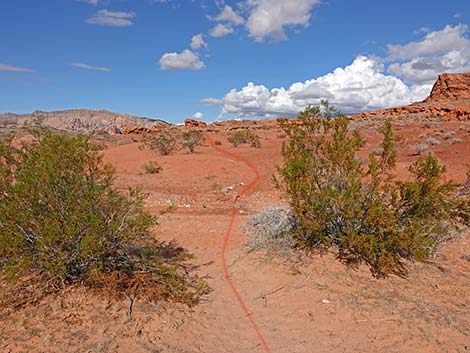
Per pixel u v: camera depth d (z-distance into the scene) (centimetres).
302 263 635
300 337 457
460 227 764
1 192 477
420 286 555
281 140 3416
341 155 650
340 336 452
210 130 5725
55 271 462
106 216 515
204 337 455
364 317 480
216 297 561
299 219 654
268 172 1652
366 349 423
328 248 674
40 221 471
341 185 659
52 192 477
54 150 495
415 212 597
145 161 2017
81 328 432
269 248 705
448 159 1666
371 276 586
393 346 424
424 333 441
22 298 479
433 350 414
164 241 799
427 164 607
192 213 1043
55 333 417
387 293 534
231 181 1513
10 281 444
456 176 1296
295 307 520
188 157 2061
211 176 1602
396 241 584
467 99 7012
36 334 413
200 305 530
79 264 516
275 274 620
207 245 780
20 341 400
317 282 573
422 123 3688
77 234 471
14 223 459
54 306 461
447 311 484
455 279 577
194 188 1403
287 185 709
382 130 684
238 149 2789
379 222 579
